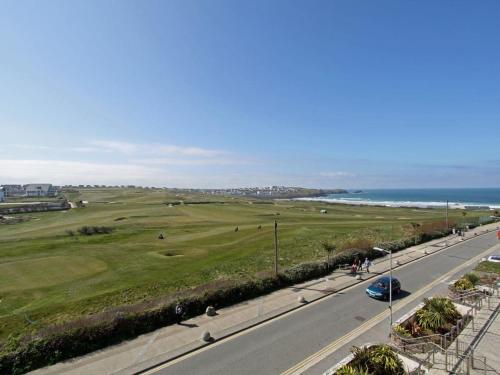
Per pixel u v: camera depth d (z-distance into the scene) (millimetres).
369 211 120375
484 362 16500
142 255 43938
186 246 50375
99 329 19438
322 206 149375
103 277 33969
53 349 17750
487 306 24703
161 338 20172
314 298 27531
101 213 95750
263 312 24391
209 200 155875
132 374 16438
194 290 26188
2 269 36531
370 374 15258
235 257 43312
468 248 49062
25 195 191375
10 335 20859
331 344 19562
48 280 32938
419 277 33844
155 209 104688
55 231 63562
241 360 17812
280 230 64062
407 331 20312
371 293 27578
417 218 89938
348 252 40438
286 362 17609
